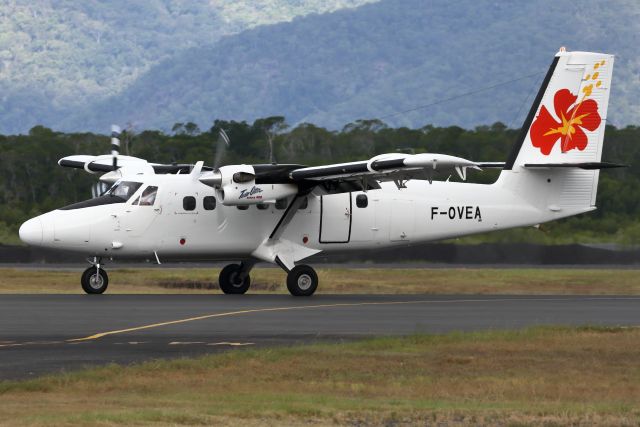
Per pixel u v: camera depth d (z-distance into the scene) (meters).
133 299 83.56
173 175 91.56
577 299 88.62
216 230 91.06
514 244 158.25
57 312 72.75
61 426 38.50
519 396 46.03
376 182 89.12
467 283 125.88
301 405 43.03
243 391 46.59
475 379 49.44
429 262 156.12
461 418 41.53
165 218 89.94
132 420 39.59
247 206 91.56
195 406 42.72
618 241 175.88
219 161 88.00
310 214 93.12
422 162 81.12
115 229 88.81
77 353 54.94
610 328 63.56
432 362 53.12
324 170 85.56
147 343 58.41
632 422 41.19
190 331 63.31
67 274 129.00
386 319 69.94
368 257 155.00
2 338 60.19
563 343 58.47
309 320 69.00
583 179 97.88
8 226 188.00
